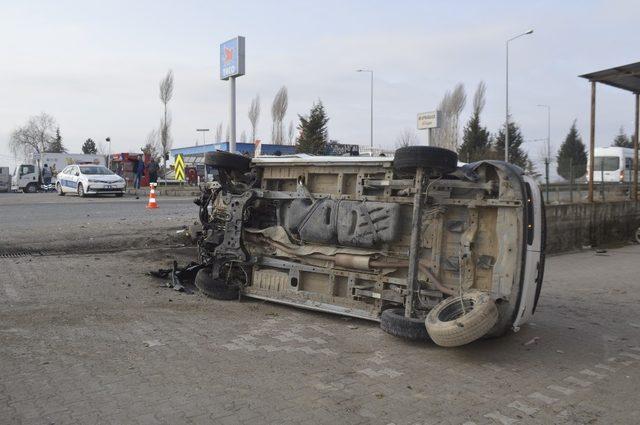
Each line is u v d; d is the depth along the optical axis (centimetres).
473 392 464
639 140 2103
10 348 517
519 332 656
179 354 523
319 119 4856
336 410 415
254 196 732
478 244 575
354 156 677
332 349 558
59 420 380
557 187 1653
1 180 4362
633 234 1833
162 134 6078
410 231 621
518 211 551
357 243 646
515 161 5409
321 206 675
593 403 452
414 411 421
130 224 1294
